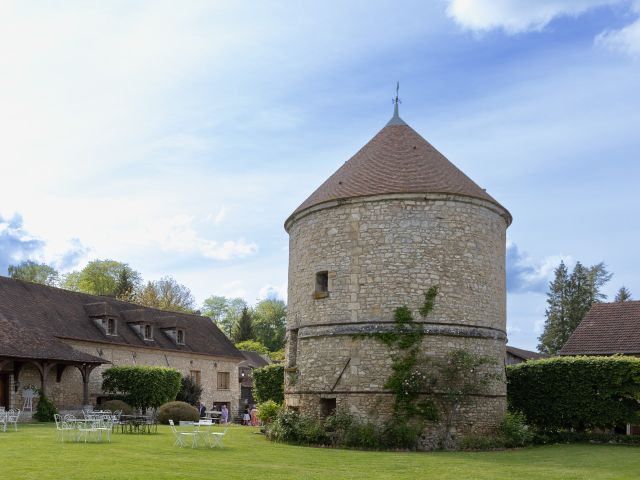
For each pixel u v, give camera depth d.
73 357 30.06
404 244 20.19
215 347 45.47
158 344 40.44
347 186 21.30
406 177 20.95
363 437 18.69
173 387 35.00
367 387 19.64
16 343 28.08
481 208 21.11
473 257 20.62
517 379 25.50
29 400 28.86
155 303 61.72
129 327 39.66
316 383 20.61
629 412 23.39
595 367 24.08
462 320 20.06
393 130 23.23
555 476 13.20
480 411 19.95
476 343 20.22
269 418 24.36
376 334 19.83
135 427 22.31
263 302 85.75
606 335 30.92
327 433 19.36
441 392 19.36
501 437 20.02
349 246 20.69
